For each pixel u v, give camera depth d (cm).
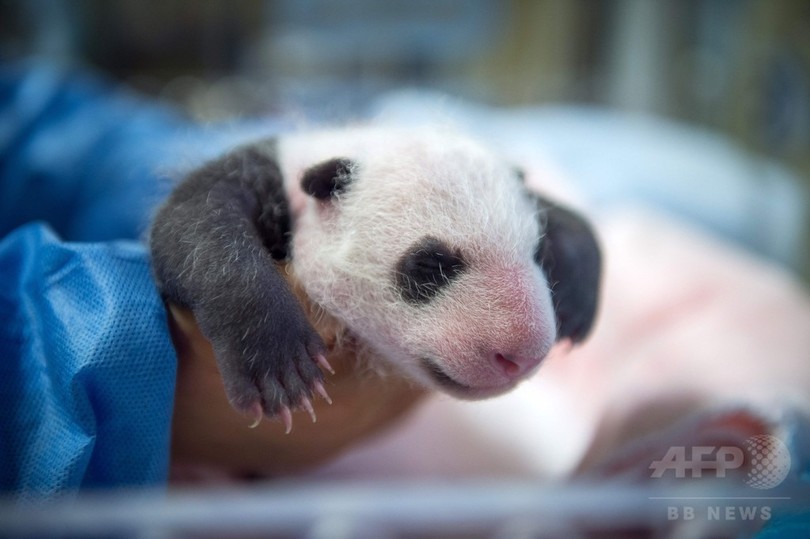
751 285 52
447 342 34
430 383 34
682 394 43
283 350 32
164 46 81
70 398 33
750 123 78
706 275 52
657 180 71
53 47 76
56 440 33
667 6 81
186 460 37
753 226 72
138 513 30
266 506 31
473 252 34
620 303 52
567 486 34
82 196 55
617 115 86
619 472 40
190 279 33
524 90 89
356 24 83
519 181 37
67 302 34
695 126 83
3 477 33
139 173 54
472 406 45
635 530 33
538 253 36
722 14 78
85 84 67
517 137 73
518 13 87
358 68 85
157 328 33
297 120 48
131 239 52
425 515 32
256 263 33
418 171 35
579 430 46
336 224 36
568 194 59
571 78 88
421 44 85
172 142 54
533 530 32
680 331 48
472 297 34
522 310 34
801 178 76
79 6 76
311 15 83
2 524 29
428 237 34
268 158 38
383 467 42
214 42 81
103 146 57
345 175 36
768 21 74
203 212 34
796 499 33
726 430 39
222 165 37
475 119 71
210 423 35
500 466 43
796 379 43
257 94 79
